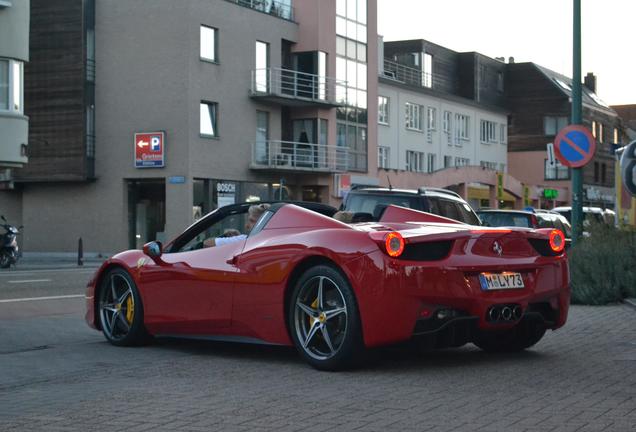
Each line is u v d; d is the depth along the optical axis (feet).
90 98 130.00
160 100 126.82
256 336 25.55
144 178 127.95
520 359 25.68
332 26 150.82
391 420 17.58
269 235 25.52
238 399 20.02
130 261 29.53
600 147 269.03
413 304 22.22
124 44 129.08
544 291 24.40
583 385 21.45
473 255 23.06
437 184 179.22
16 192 138.72
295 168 140.36
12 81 92.58
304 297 24.20
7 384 22.79
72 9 129.08
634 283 44.34
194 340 31.01
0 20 91.04
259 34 139.03
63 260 124.36
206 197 129.70
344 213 26.40
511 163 254.47
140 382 22.67
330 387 21.38
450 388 21.09
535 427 16.89
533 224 62.49
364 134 160.86
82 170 128.67
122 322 29.99
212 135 130.11
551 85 250.37
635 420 17.48
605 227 50.78
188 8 125.49
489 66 243.60
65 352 28.76
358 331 22.85
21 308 45.83
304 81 146.92
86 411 19.04
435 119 200.03
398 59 215.31
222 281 26.18
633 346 28.37
